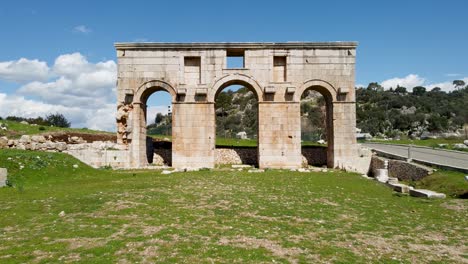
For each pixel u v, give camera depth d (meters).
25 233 12.19
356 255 10.48
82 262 9.45
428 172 27.44
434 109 138.12
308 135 85.50
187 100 38.97
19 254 10.09
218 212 15.63
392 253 10.80
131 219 14.15
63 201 17.59
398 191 23.02
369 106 144.62
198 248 10.68
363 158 38.69
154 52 39.19
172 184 24.36
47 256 9.95
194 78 39.50
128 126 38.53
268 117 38.78
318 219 14.84
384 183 26.44
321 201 18.89
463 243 11.94
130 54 39.16
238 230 12.74
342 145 38.72
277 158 38.44
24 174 24.56
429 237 12.62
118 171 33.75
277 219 14.66
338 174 32.56
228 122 126.69
